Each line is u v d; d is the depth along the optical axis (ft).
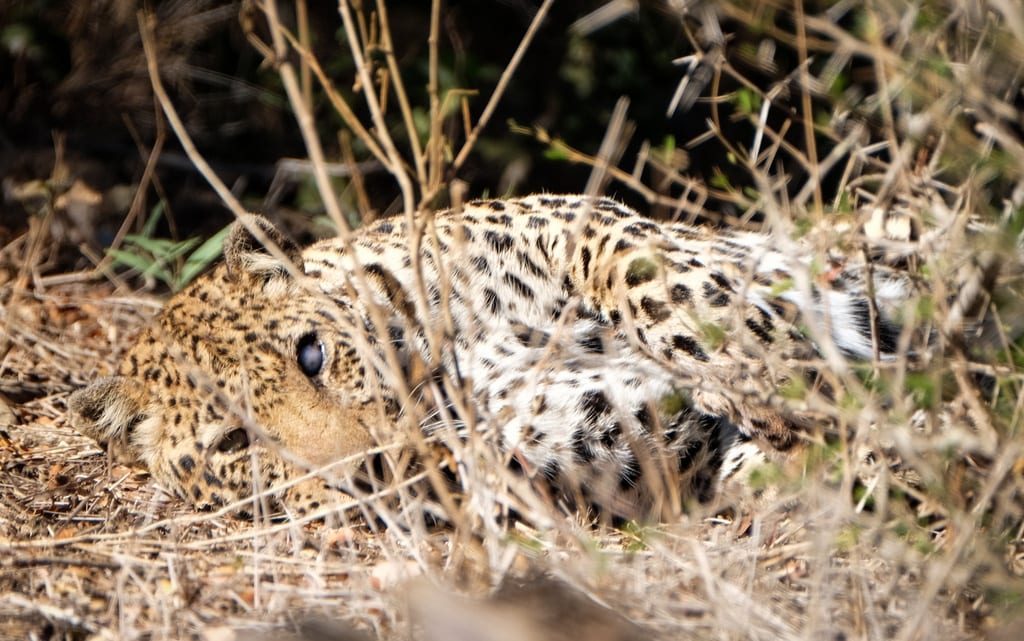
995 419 22.77
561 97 51.52
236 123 54.54
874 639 21.58
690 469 30.30
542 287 32.71
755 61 27.35
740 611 22.22
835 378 24.77
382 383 29.89
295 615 23.45
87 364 38.99
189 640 22.89
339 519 28.14
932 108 22.58
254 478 27.48
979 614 22.29
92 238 47.19
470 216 33.22
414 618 22.22
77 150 51.26
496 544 23.38
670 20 46.85
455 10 52.08
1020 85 24.88
